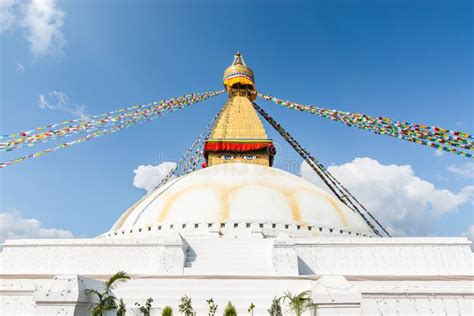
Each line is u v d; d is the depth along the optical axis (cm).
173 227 2039
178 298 1293
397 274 1739
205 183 2295
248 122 2964
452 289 1265
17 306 1232
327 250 1806
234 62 3475
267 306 1272
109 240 1812
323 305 978
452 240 1802
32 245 1820
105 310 1042
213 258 1745
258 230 1947
